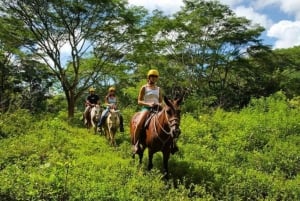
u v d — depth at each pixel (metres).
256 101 20.30
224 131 15.13
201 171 10.11
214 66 43.22
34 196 7.43
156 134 9.80
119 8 29.44
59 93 40.06
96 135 17.28
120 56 32.28
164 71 41.94
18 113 17.30
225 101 42.56
